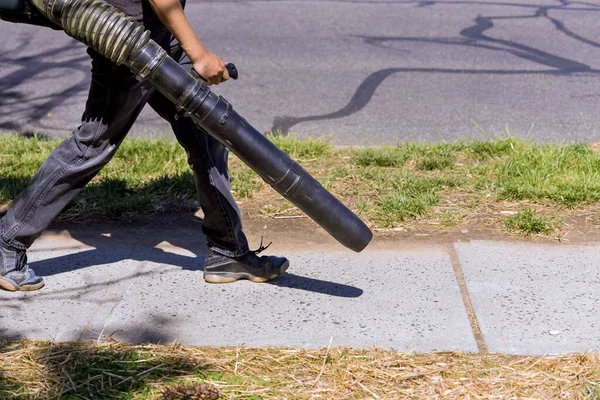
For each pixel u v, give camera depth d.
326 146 5.14
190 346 2.94
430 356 2.86
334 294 3.34
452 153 4.99
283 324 3.10
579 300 3.26
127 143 5.09
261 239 3.67
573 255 3.66
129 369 2.78
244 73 7.15
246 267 3.42
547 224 3.93
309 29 8.64
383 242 3.83
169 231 4.02
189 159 3.29
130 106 3.05
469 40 8.15
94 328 3.06
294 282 3.45
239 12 9.41
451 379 2.71
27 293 3.33
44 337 2.99
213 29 8.61
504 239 3.84
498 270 3.52
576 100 6.41
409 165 4.84
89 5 2.74
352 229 3.09
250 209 4.26
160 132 5.79
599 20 8.91
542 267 3.55
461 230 3.93
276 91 6.68
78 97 6.56
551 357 2.85
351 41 8.17
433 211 4.14
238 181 4.57
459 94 6.57
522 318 3.12
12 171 4.71
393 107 6.28
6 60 7.54
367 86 6.80
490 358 2.85
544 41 8.10
